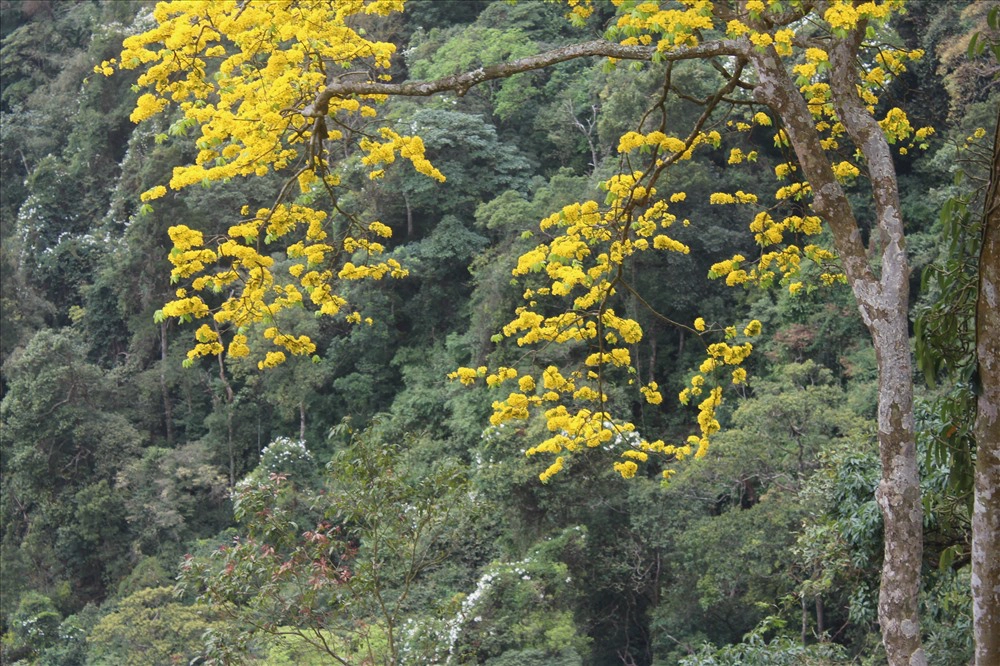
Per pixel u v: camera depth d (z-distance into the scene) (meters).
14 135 49.69
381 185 34.91
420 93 7.04
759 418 21.06
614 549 23.75
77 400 34.03
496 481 23.66
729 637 22.17
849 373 26.11
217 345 7.61
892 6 6.39
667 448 7.96
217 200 36.56
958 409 6.36
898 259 6.38
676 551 22.88
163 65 7.43
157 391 36.81
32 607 29.78
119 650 23.73
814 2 6.97
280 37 7.31
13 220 48.16
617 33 6.67
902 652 6.14
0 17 58.44
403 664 10.06
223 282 7.55
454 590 23.52
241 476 34.16
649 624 23.58
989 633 5.50
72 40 55.69
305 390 33.25
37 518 32.19
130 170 42.22
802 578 18.83
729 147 31.94
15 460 32.69
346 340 34.94
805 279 13.07
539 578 22.61
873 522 9.34
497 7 41.75
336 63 7.87
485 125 36.28
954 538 9.16
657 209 8.02
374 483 9.12
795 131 6.65
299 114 7.45
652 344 30.28
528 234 7.95
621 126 31.22
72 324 42.69
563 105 37.47
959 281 6.40
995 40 5.92
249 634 8.70
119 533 31.89
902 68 8.37
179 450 34.09
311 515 27.16
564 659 21.20
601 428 7.69
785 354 27.88
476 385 30.25
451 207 35.56
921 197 30.53
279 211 7.79
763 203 31.36
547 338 7.73
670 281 30.39
